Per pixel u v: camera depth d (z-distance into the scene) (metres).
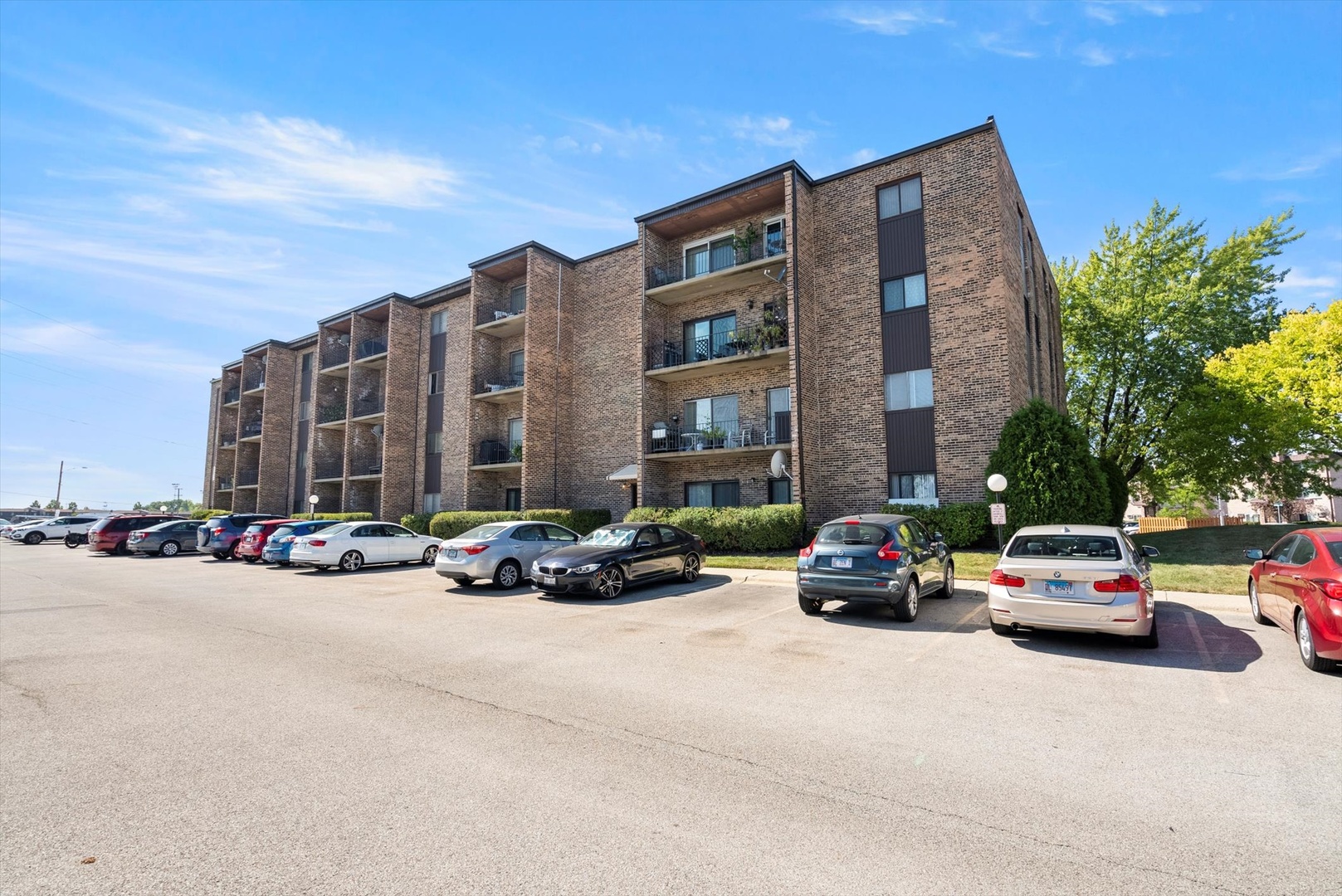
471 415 27.94
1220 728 5.14
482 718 5.48
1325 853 3.30
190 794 4.04
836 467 19.66
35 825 3.65
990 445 17.22
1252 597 9.36
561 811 3.81
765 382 21.36
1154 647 7.77
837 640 8.49
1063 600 7.72
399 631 9.36
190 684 6.57
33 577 17.14
